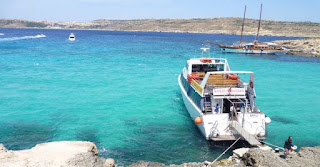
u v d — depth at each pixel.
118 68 47.41
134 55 68.25
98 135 19.27
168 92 31.56
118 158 15.97
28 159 13.05
